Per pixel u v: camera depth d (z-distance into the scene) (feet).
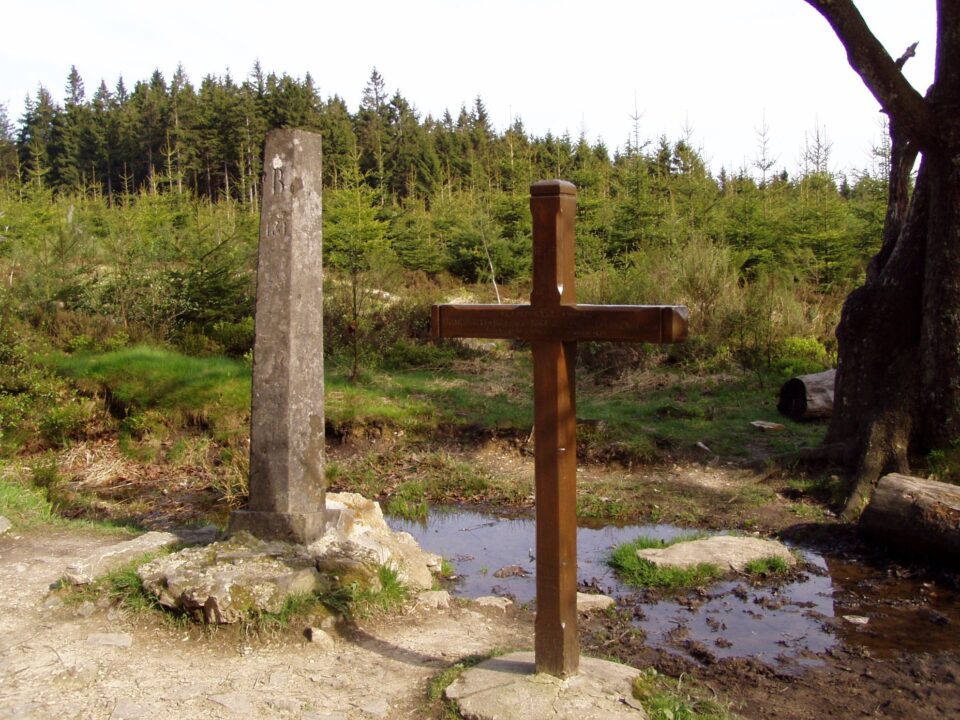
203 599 16.12
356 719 13.24
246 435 37.60
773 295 53.78
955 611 20.72
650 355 51.70
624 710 12.83
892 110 27.35
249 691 14.08
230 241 61.93
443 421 39.60
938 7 27.66
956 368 28.17
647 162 79.77
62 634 15.98
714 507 29.76
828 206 70.08
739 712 15.16
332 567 17.88
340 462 35.91
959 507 22.99
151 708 13.47
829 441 32.65
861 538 25.66
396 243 74.69
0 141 143.54
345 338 53.31
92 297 53.06
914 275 30.22
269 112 135.23
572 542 13.47
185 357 45.93
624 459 34.71
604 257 68.03
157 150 152.56
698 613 20.52
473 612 18.92
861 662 17.70
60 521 24.27
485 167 117.70
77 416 39.06
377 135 137.90
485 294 68.28
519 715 12.62
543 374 12.96
